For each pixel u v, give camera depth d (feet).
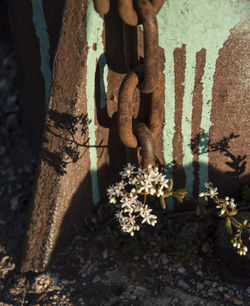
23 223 9.16
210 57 6.56
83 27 6.20
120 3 5.44
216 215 8.52
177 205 8.70
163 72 6.79
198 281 7.70
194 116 7.27
